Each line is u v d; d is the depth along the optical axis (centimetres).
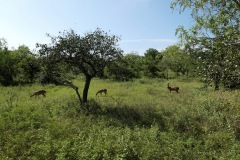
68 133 975
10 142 891
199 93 1734
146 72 4806
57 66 1744
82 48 1627
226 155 813
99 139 871
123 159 743
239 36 613
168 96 2081
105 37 1688
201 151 892
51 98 1930
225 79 755
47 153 767
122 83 3228
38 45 1644
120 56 1753
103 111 1466
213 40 635
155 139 920
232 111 1240
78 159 739
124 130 1041
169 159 797
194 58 702
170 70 5147
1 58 3644
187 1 642
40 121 1123
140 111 1450
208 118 1238
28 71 3744
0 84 3331
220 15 615
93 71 1759
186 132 1120
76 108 1480
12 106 1419
